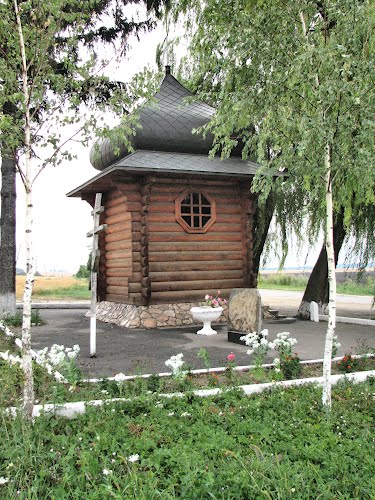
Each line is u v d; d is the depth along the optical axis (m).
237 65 6.14
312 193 5.78
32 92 5.46
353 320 14.30
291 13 5.89
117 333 12.22
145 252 13.40
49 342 10.84
